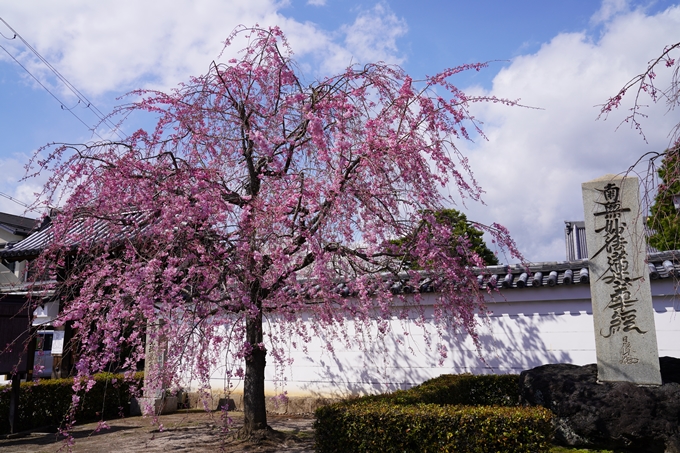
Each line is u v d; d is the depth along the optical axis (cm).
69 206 579
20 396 940
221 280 613
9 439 870
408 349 975
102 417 1027
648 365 650
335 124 646
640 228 677
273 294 714
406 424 543
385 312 727
